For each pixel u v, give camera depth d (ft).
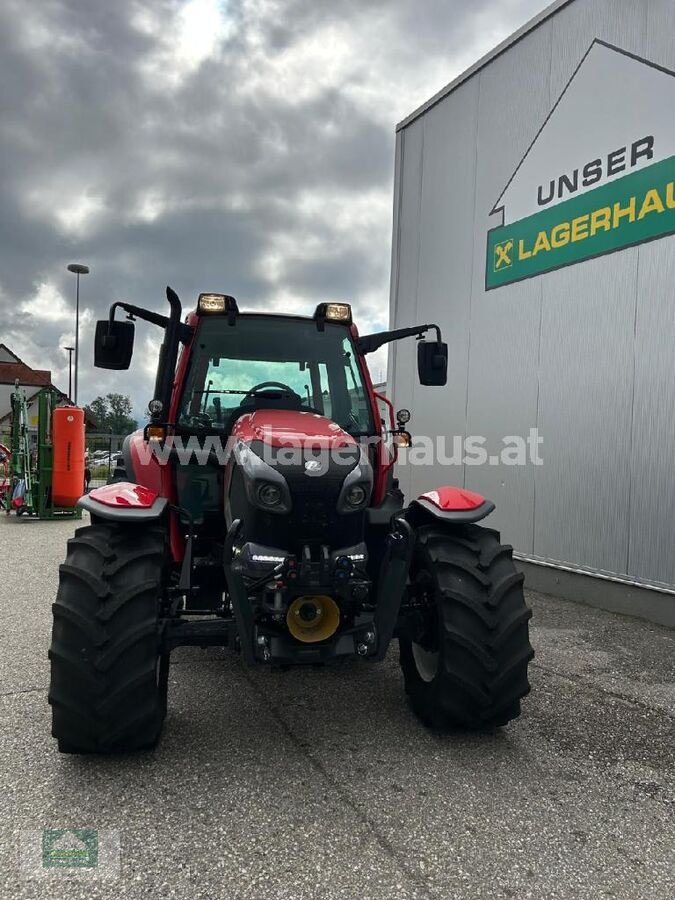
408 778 8.61
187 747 9.44
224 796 8.10
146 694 8.70
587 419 18.45
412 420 26.32
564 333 19.27
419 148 26.02
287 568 8.73
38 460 37.19
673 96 16.21
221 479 11.44
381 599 9.18
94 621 8.64
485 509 10.31
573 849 7.14
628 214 17.39
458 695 9.41
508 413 21.31
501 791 8.32
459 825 7.54
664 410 16.31
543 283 20.04
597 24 18.25
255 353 12.44
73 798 8.02
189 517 10.36
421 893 6.39
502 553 10.07
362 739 9.77
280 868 6.72
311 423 10.64
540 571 19.90
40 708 10.72
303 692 11.64
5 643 14.23
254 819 7.60
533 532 20.16
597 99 18.24
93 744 8.66
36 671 12.48
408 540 9.08
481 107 22.65
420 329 13.20
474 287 22.91
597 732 10.13
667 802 8.14
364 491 9.39
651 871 6.80
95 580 8.86
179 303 11.25
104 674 8.50
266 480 8.98
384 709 10.93
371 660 9.18
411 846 7.13
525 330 20.72
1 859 6.84
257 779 8.53
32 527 34.14
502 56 21.70
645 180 16.92
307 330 12.70
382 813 7.76
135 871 6.66
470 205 23.15
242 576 8.78
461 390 23.52
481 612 9.39
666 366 16.31
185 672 12.59
